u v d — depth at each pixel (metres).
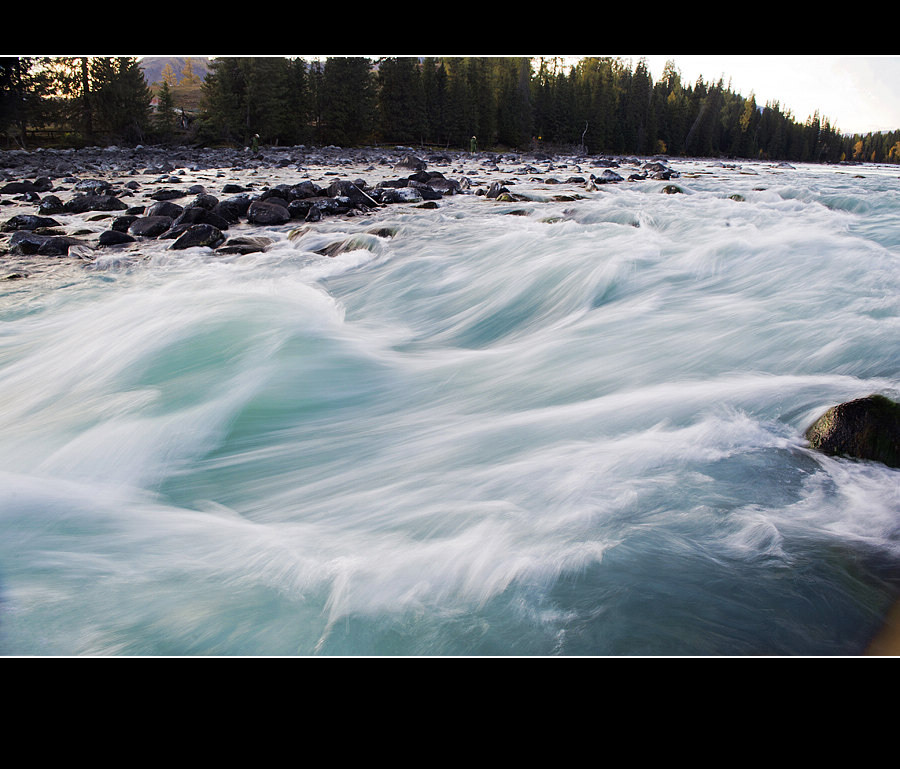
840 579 2.35
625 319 5.78
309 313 5.75
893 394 3.76
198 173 25.53
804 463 3.12
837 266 6.82
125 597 2.26
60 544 2.61
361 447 3.63
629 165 40.81
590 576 2.35
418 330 6.36
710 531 2.61
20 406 3.96
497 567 2.38
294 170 28.81
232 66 54.22
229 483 3.28
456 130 69.19
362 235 9.75
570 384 4.42
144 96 51.44
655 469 3.08
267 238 10.01
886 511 2.75
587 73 91.75
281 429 3.89
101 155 37.62
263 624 2.13
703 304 6.01
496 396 4.33
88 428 3.62
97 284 7.45
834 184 20.72
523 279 7.18
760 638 2.09
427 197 15.82
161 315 5.29
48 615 2.16
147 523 2.82
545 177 25.66
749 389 3.96
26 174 23.73
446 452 3.47
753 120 113.44
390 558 2.45
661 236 9.48
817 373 4.32
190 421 3.72
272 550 2.54
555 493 2.91
